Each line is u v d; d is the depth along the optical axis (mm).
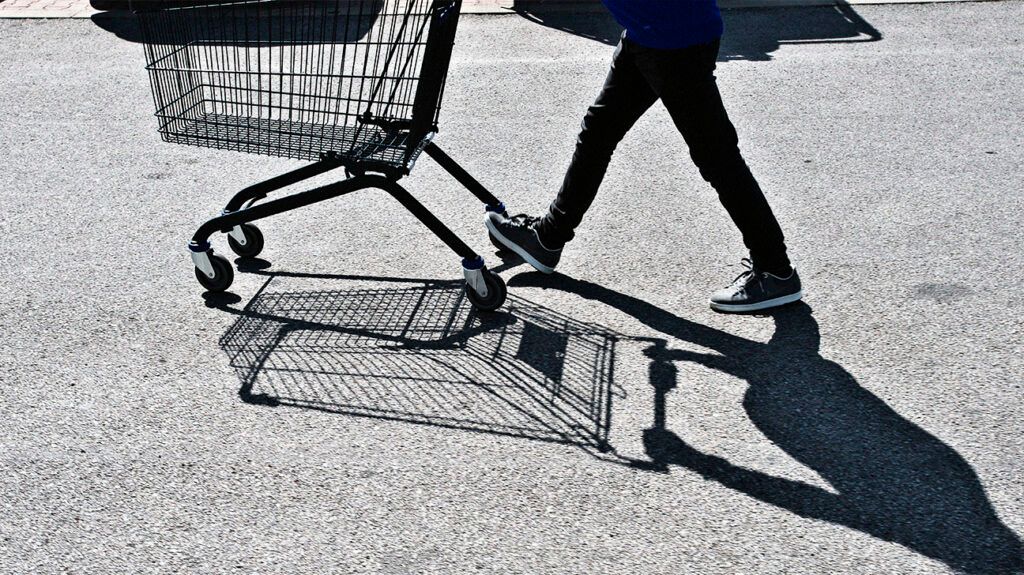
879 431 3355
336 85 6211
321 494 3125
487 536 2941
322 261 4598
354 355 3857
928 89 6477
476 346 3896
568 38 7648
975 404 3484
